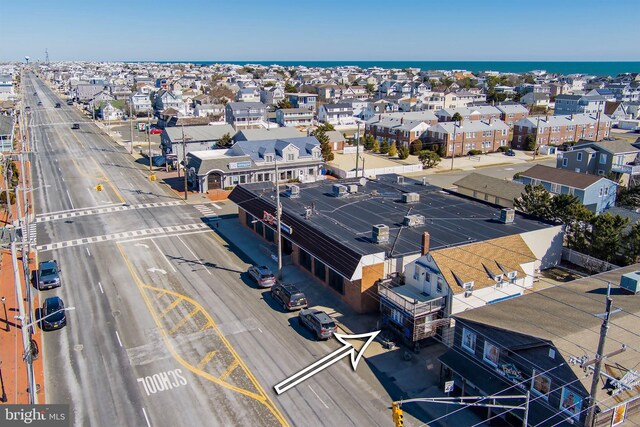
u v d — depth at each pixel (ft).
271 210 172.14
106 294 138.31
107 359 107.86
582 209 160.97
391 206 172.86
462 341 100.73
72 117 554.87
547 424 79.66
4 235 175.22
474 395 94.17
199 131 326.44
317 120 543.39
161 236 187.21
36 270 153.07
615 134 447.42
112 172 296.51
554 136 392.68
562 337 83.30
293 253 161.58
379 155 366.63
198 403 94.43
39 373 102.42
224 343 114.83
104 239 182.70
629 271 116.98
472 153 371.15
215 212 220.23
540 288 141.79
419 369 105.91
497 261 124.77
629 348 81.82
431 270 118.62
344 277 126.52
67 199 237.04
